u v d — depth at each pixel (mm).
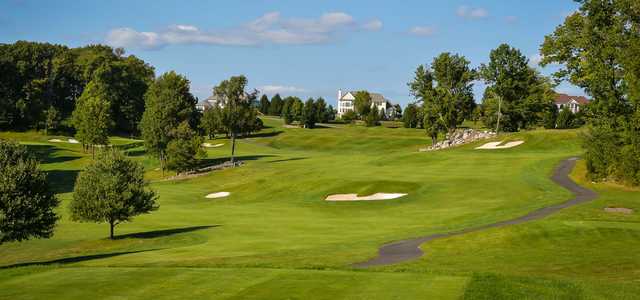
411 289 16453
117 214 36219
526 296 15766
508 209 38000
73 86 164500
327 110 196500
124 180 37125
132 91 150750
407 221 36938
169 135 87750
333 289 16625
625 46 46844
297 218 41219
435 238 28984
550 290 16531
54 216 32031
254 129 94312
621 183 47500
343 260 23594
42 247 34781
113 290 17109
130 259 26062
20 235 30141
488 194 45375
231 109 90062
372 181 53469
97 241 35500
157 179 84812
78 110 117375
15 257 32312
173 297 16141
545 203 39094
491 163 62844
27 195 30672
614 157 46969
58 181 83562
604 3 50406
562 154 70062
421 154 76250
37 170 31344
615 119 49625
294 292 16359
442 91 94500
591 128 50594
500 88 99438
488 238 28078
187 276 18875
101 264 23422
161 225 40844
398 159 73812
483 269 21328
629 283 18125
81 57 165375
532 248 26156
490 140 86562
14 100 141375
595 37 51656
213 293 16469
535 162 59906
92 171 36719
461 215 37312
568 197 41531
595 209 35000
